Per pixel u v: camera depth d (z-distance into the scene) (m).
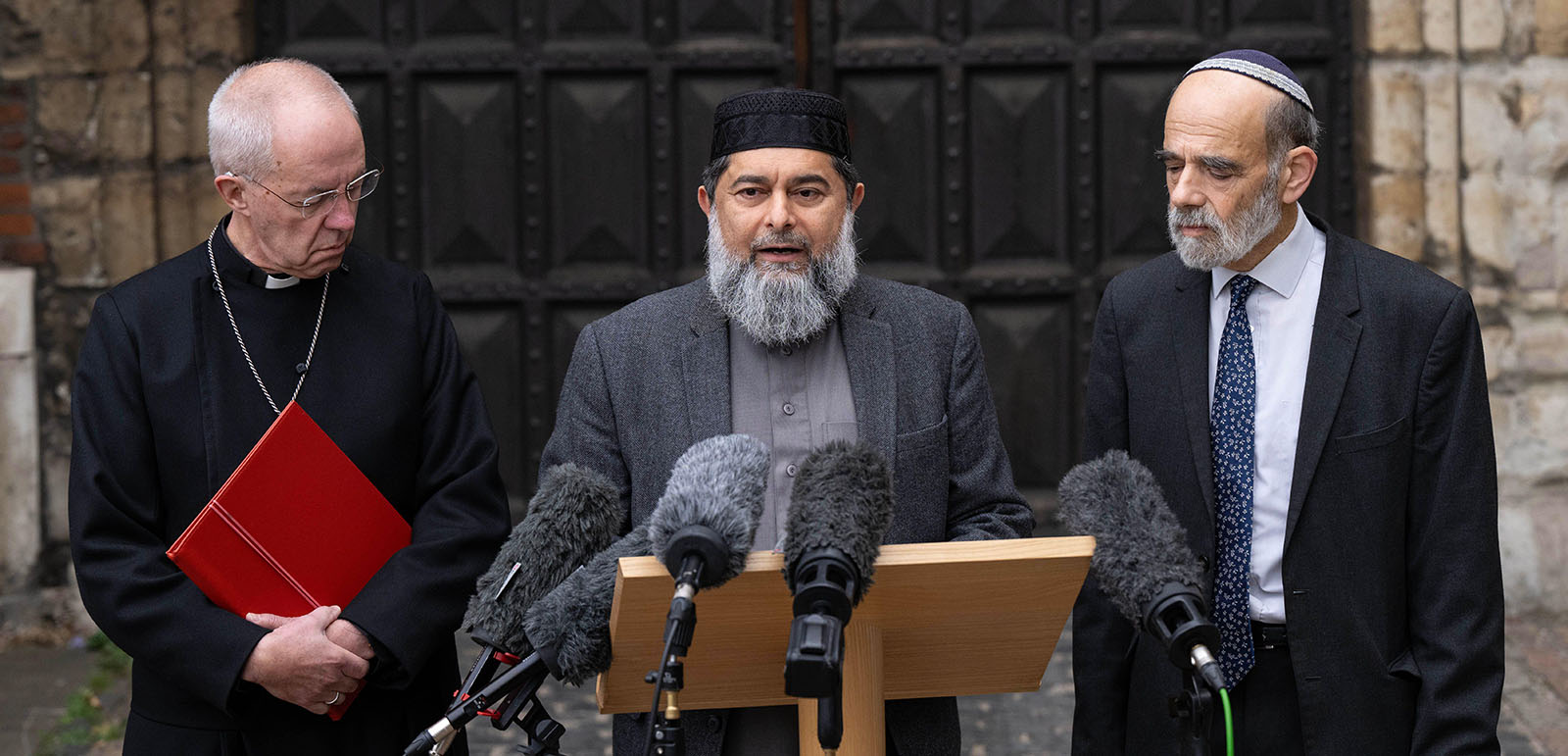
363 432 2.49
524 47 5.55
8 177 5.21
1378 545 2.24
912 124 5.60
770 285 2.19
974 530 2.29
